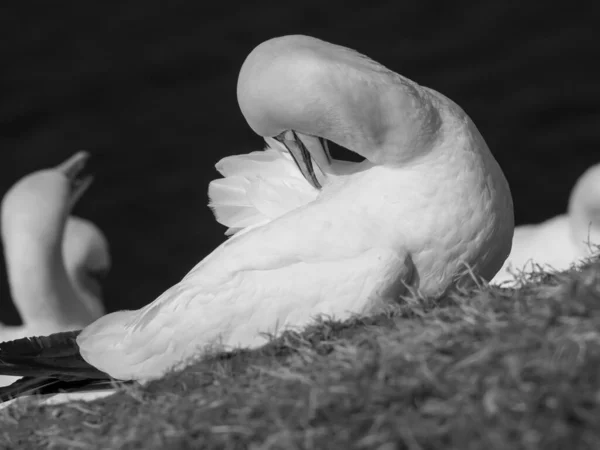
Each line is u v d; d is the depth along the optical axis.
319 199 8.51
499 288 7.63
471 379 6.18
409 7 28.70
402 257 8.10
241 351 7.82
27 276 14.98
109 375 8.72
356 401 6.30
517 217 22.03
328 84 8.14
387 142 8.23
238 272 8.37
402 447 5.98
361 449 6.04
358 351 6.80
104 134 25.22
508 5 28.22
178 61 27.53
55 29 29.14
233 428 6.48
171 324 8.49
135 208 23.05
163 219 22.73
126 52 28.03
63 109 26.12
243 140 24.77
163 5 29.73
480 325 6.66
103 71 27.31
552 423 5.80
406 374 6.39
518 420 5.86
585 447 5.68
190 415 6.77
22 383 8.77
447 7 28.55
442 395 6.17
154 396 7.43
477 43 27.17
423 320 7.14
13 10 30.12
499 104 25.11
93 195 23.42
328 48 8.40
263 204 8.83
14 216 15.12
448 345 6.55
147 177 23.86
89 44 28.41
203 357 7.88
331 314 8.12
